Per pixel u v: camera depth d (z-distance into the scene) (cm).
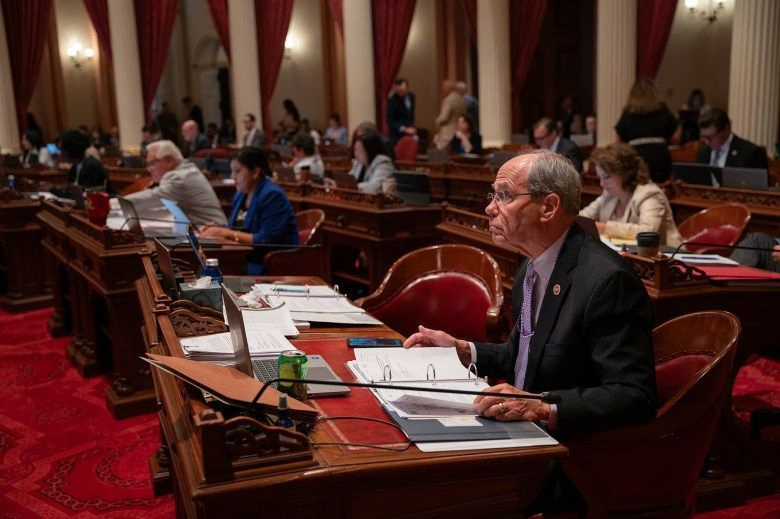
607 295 208
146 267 344
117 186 1073
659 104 623
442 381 219
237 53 1434
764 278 322
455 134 1119
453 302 330
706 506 316
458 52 1648
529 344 227
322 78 1820
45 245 613
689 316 245
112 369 532
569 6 1627
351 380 221
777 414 376
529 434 183
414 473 167
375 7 1386
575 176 220
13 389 504
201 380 172
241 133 1450
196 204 574
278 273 516
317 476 158
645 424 213
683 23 1380
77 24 1981
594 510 218
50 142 1966
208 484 152
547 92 1667
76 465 388
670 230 426
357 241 644
